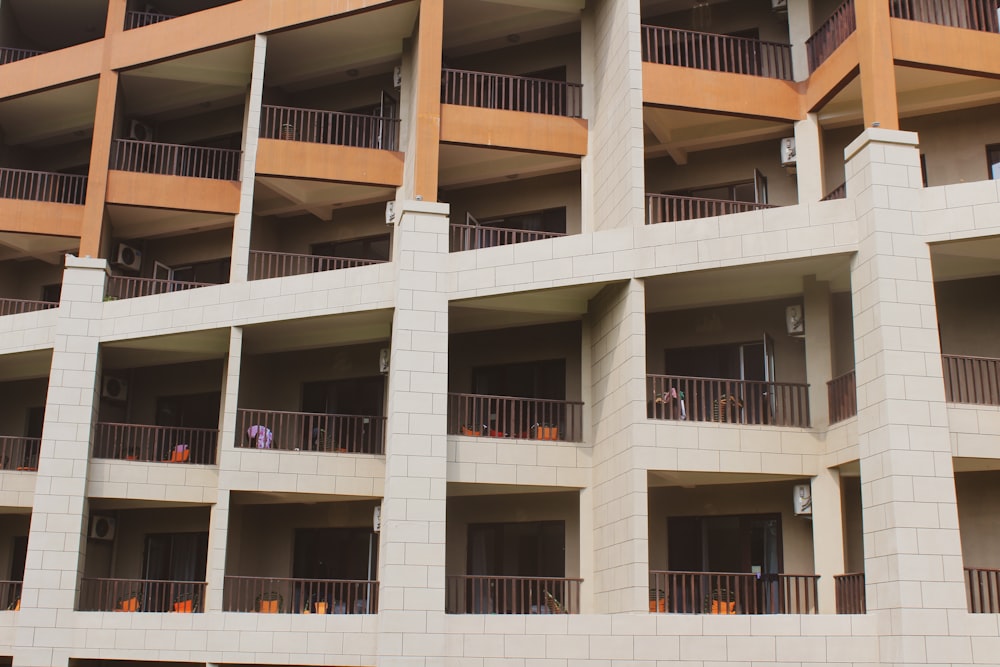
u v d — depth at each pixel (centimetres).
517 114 2436
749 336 2309
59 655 2283
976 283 2172
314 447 2656
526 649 1956
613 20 2377
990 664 1717
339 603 2423
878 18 2077
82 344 2523
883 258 1873
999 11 2236
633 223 2133
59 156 3212
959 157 2262
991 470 2041
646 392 2225
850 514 2123
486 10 2581
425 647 1981
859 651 1794
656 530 2288
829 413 2058
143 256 2950
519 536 2402
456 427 2509
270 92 2902
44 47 3334
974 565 2031
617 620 1911
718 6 2562
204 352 2605
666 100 2286
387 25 2602
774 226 1994
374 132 2747
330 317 2327
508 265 2167
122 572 2720
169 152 2838
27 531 2855
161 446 2797
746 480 2109
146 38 2783
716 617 1872
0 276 3108
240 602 2564
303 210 2770
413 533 2042
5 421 3014
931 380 1828
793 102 2331
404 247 2194
